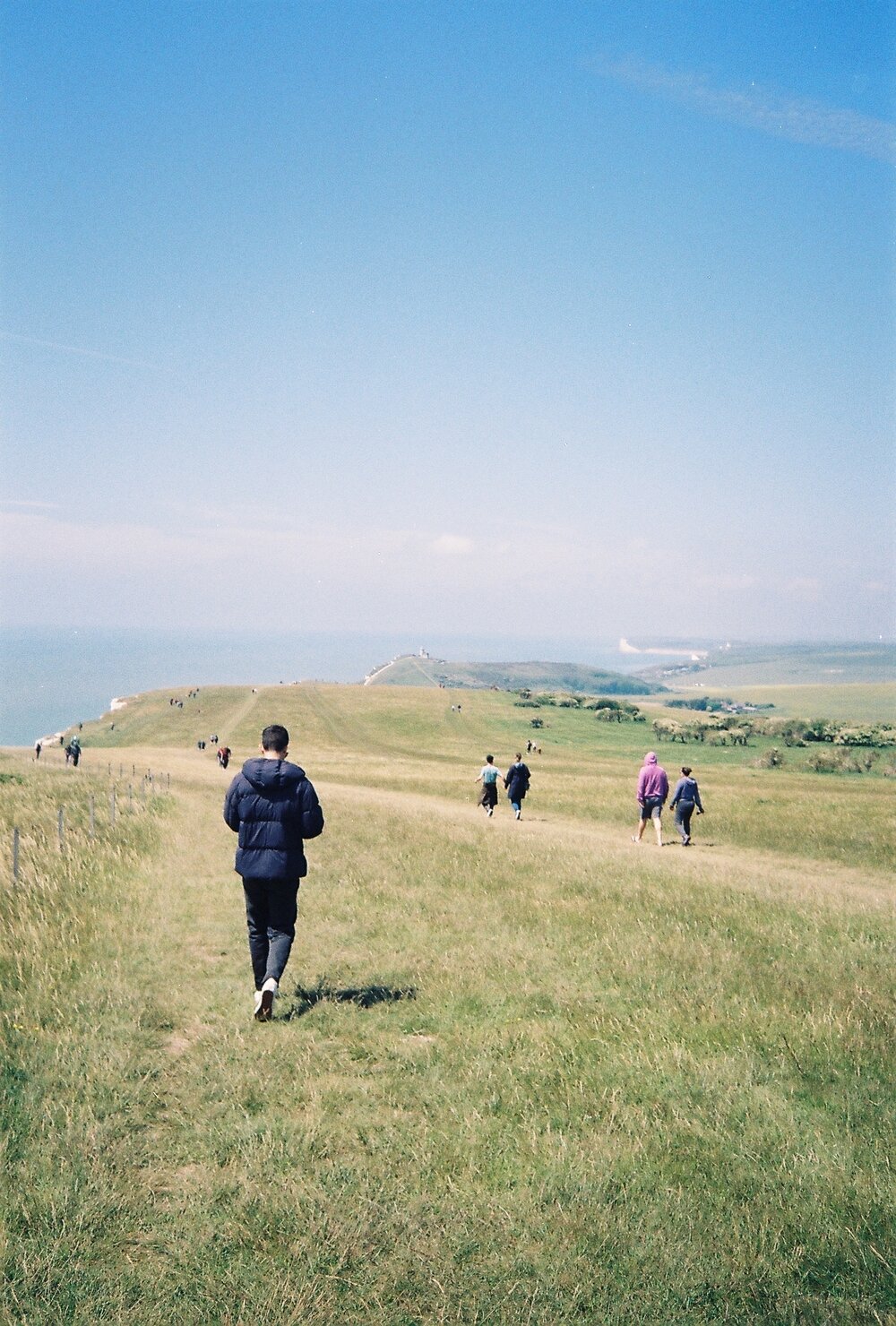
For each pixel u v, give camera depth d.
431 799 36.12
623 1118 4.47
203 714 139.75
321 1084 4.96
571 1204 3.59
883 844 21.58
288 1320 2.88
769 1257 3.26
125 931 8.76
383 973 7.38
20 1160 3.95
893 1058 5.27
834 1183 3.78
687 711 154.62
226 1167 4.00
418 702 151.38
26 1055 5.25
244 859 6.51
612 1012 6.32
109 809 22.00
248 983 7.08
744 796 35.78
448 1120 4.48
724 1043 5.65
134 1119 4.47
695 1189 3.77
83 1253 3.27
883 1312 2.97
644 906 10.45
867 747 97.81
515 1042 5.68
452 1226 3.44
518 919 9.48
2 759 56.22
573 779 50.47
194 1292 3.05
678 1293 3.05
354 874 12.27
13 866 11.16
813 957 8.16
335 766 62.06
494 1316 2.95
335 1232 3.38
